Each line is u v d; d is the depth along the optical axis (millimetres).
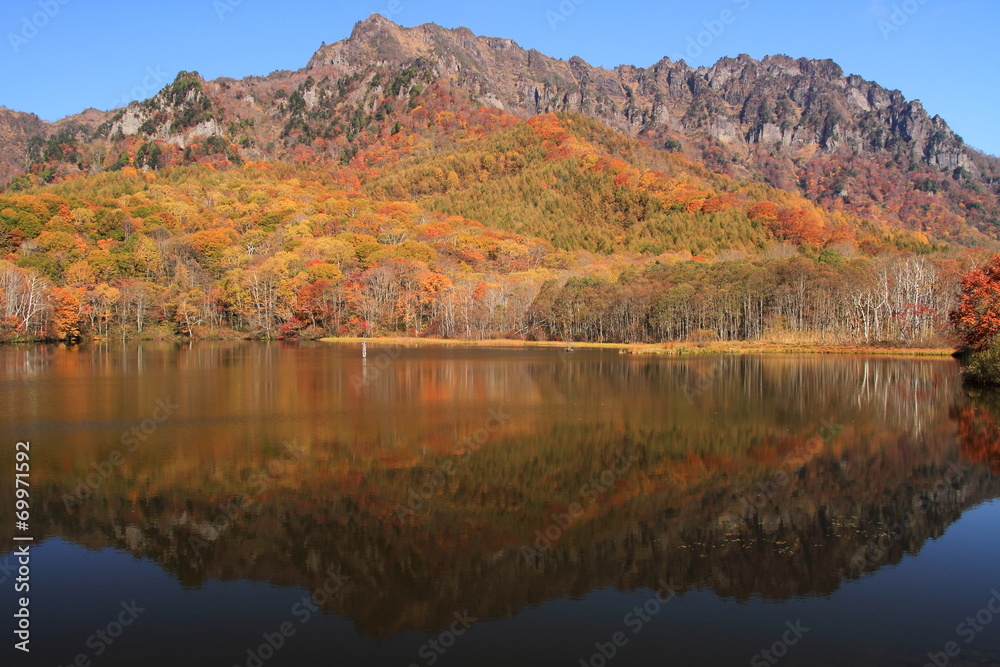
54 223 138000
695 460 27625
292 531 19953
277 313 120688
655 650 13719
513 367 67125
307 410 39469
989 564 17578
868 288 93625
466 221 196500
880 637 14156
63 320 97188
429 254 143000
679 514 21312
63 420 35688
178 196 190125
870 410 39000
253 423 35250
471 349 98062
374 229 167000
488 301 121750
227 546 18891
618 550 18656
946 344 85188
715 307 102000
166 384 51562
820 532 19812
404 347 103062
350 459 27781
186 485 24250
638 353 87938
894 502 22328
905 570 17328
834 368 64375
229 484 24359
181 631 14477
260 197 196875
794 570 17344
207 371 62125
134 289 110500
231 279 122688
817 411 38875
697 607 15539
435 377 57906
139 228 148250
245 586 16547
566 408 40312
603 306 112562
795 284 98375
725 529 20109
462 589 16438
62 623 14797
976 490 23562
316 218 171000
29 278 98188
